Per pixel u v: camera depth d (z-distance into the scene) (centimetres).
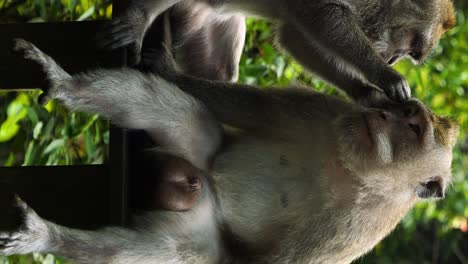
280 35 209
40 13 227
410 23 220
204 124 181
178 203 177
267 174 182
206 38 209
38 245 161
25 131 228
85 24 175
